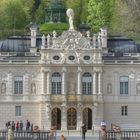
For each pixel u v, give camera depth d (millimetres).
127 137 175625
